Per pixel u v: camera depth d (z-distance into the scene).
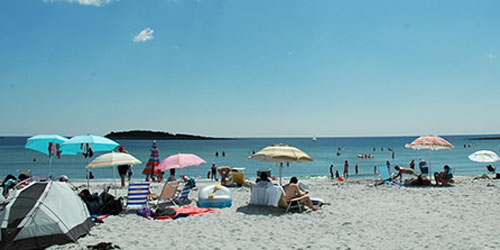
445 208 8.66
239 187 14.25
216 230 6.67
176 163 9.96
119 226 6.89
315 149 95.06
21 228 5.42
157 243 5.83
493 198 10.03
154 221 7.35
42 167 41.62
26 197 5.79
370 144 135.75
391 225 6.97
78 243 5.73
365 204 9.28
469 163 46.91
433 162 49.44
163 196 8.79
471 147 99.38
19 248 5.34
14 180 10.00
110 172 35.78
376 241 5.87
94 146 10.05
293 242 5.88
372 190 12.12
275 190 8.56
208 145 134.38
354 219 7.51
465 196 10.48
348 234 6.34
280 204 8.59
